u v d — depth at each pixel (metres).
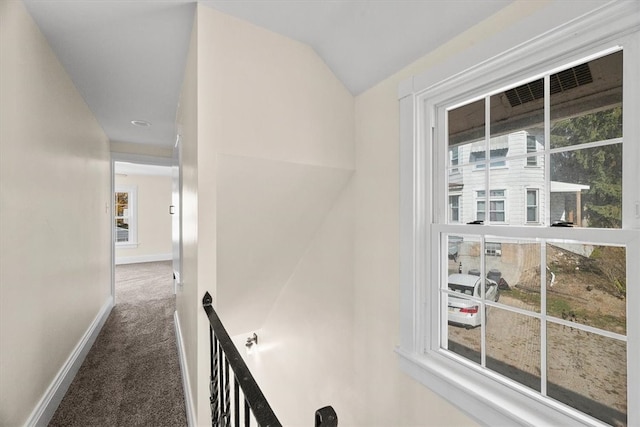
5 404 1.21
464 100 1.30
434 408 1.35
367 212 1.73
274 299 2.67
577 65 0.97
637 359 0.84
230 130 1.40
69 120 2.01
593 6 0.86
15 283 1.28
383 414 1.64
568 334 1.00
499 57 1.09
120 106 2.54
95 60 1.81
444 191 1.40
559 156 1.02
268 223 1.88
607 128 0.91
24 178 1.36
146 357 2.23
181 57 1.79
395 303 1.56
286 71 1.56
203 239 1.37
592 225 0.94
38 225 1.50
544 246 1.05
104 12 1.39
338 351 1.98
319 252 2.15
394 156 1.55
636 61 0.84
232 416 2.41
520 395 1.10
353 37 1.47
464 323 1.32
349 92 1.79
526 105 1.10
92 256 2.61
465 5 1.12
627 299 0.86
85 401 1.71
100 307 2.90
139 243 7.14
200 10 1.33
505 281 1.17
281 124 1.55
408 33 1.32
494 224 1.20
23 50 1.35
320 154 1.68
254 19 1.43
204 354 1.39
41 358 1.53
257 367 3.03
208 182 1.36
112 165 3.54
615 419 0.90
